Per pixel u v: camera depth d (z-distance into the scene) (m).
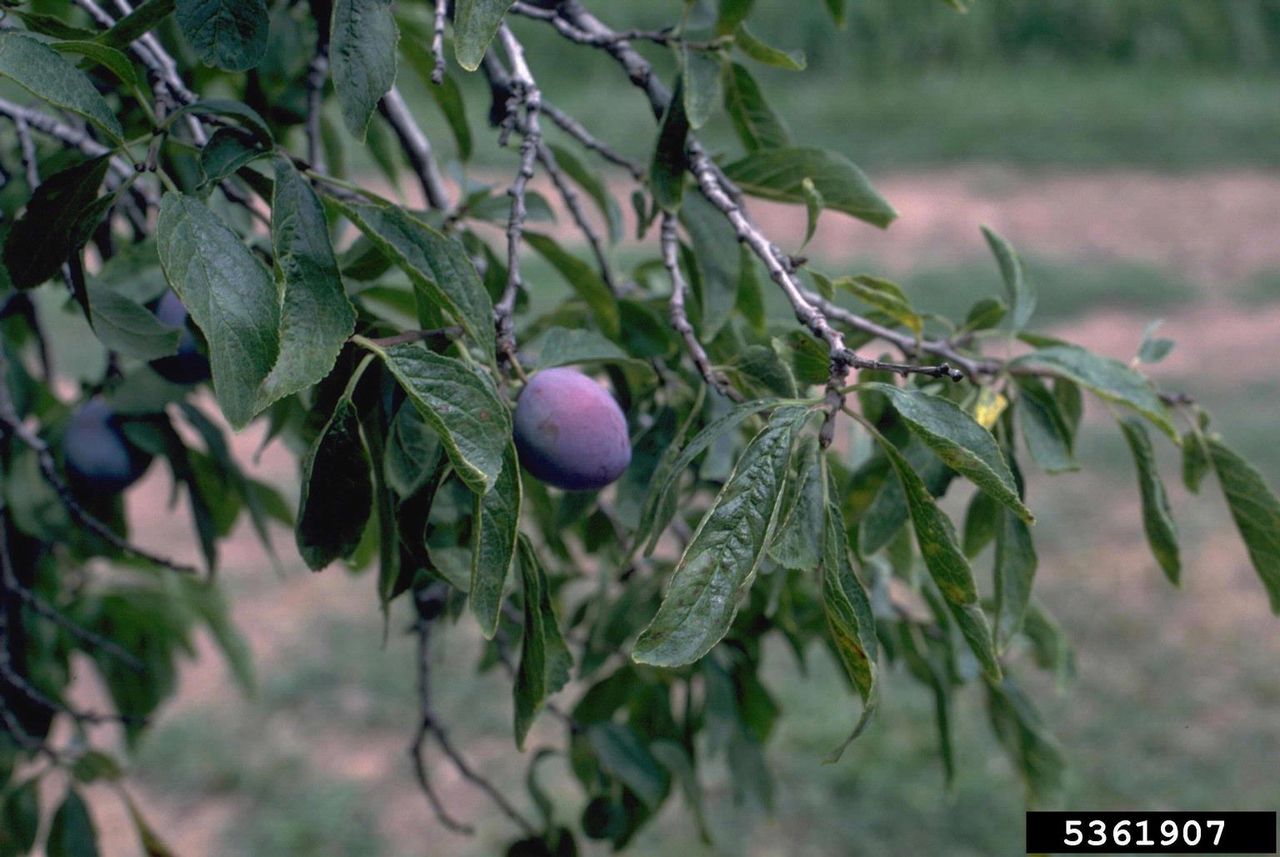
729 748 1.76
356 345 1.05
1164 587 6.40
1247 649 5.88
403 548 1.07
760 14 16.55
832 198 1.39
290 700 5.77
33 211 1.02
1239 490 1.41
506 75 1.54
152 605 1.93
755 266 1.47
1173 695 5.58
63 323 8.36
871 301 1.32
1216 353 9.47
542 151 1.59
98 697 5.23
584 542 1.69
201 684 5.93
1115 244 12.17
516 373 1.15
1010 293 1.47
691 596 0.85
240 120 0.99
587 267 1.52
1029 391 1.38
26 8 1.62
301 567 6.84
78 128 1.75
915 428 0.91
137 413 1.50
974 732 5.48
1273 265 11.55
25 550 1.76
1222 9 17.34
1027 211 13.09
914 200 13.38
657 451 1.40
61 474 1.67
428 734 5.50
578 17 1.36
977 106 15.71
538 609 0.99
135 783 5.28
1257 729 5.32
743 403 1.04
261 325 0.89
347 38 0.96
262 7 0.98
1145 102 15.96
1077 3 17.20
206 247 0.89
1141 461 1.40
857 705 5.61
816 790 5.09
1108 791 4.98
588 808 1.75
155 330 1.13
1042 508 7.20
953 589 0.94
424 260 0.96
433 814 5.08
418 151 1.63
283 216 0.94
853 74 16.55
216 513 1.72
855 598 0.90
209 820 5.08
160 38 1.66
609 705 1.79
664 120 1.28
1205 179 13.96
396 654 6.08
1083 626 6.11
